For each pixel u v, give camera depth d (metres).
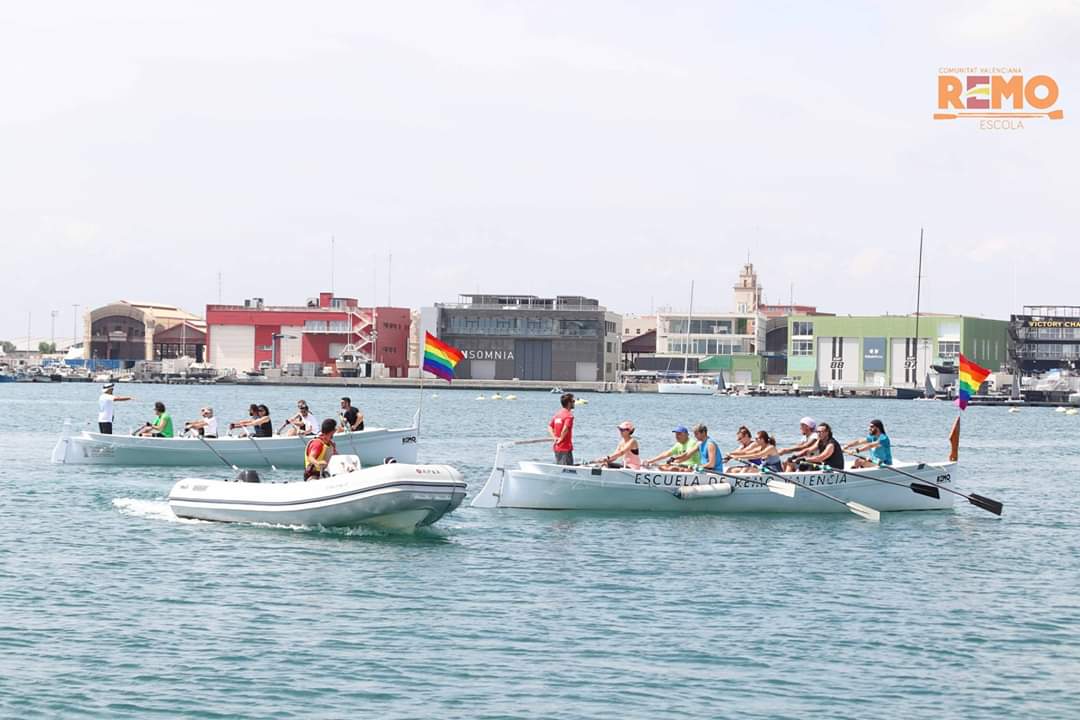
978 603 25.58
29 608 23.44
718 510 37.31
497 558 29.20
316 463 32.62
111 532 31.97
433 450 67.88
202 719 17.53
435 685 19.17
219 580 26.12
